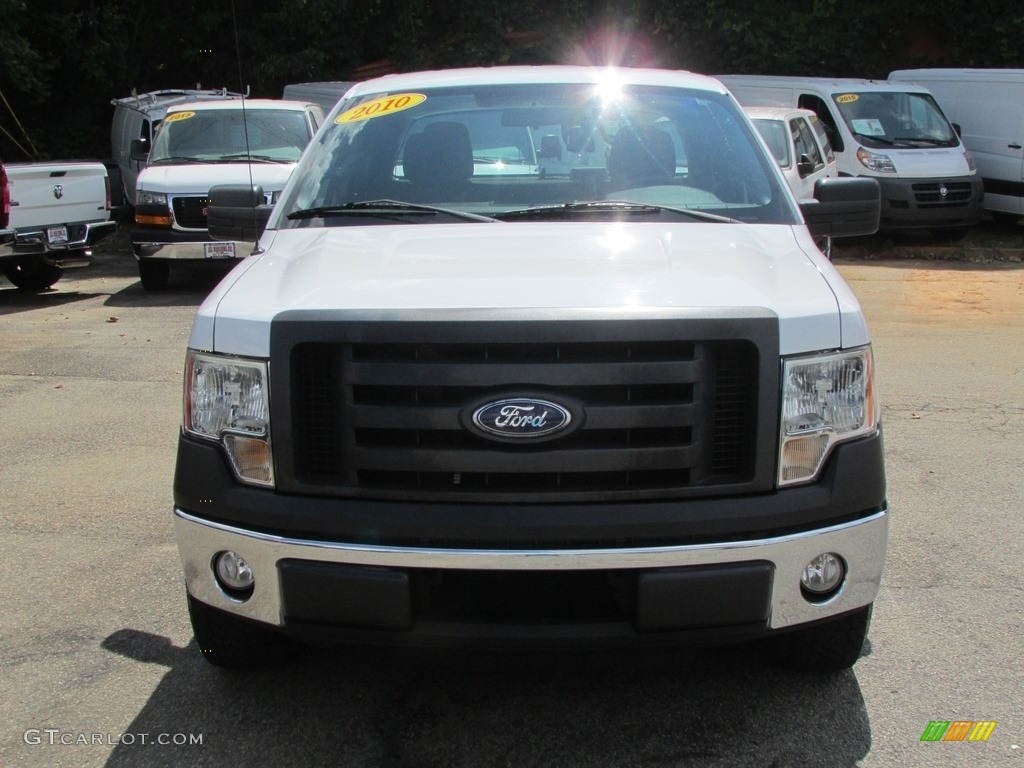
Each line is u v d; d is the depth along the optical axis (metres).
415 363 2.74
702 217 3.70
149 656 3.65
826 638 3.29
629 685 3.41
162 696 3.38
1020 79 15.85
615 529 2.72
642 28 19.80
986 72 16.34
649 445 2.76
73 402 7.11
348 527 2.77
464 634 2.77
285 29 20.39
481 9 20.09
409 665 3.56
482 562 2.72
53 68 19.03
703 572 2.75
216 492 2.90
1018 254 14.58
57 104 20.59
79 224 11.12
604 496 2.75
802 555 2.82
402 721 3.23
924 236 16.20
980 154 16.47
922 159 14.94
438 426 2.74
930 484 5.33
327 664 3.57
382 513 2.76
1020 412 6.65
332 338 2.76
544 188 3.90
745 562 2.78
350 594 2.77
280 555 2.82
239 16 20.70
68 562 4.47
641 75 4.47
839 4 19.14
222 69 20.83
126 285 12.82
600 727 3.18
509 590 2.79
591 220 3.65
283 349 2.80
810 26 19.22
